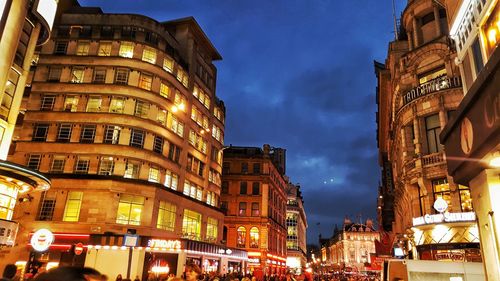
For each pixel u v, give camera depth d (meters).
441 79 26.22
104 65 38.06
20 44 23.70
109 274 31.50
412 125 28.27
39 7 25.02
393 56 34.56
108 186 34.09
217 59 55.03
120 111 37.06
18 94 23.36
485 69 4.99
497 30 6.37
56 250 32.47
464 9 7.64
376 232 120.19
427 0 29.83
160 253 33.53
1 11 20.88
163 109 39.88
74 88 37.38
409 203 28.67
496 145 5.06
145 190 35.62
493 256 5.73
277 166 75.25
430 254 23.67
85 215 33.34
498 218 5.64
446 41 27.25
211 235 48.25
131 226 34.12
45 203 33.97
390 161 46.38
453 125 6.48
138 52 39.06
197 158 46.72
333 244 139.62
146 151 36.97
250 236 60.59
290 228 101.38
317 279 51.38
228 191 62.94
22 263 31.98
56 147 35.62
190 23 48.09
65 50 38.94
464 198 23.61
